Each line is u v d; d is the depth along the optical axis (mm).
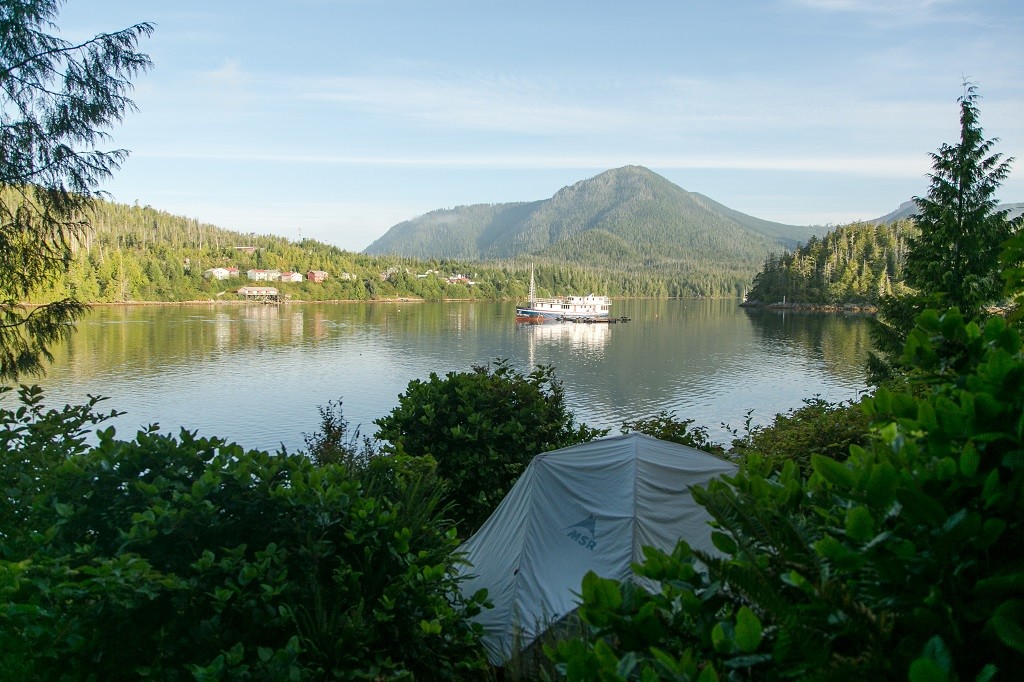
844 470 1684
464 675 4352
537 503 6309
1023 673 1245
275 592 3088
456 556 4418
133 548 3160
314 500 3598
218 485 3332
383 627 3566
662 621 1758
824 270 111812
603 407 31062
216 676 2688
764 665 1536
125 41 8617
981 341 1961
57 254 9047
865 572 1515
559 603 5484
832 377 39750
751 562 1637
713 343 61312
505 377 9562
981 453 1519
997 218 12508
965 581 1366
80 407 4742
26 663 2656
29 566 2707
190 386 34750
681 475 6289
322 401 31234
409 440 8508
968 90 13008
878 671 1313
